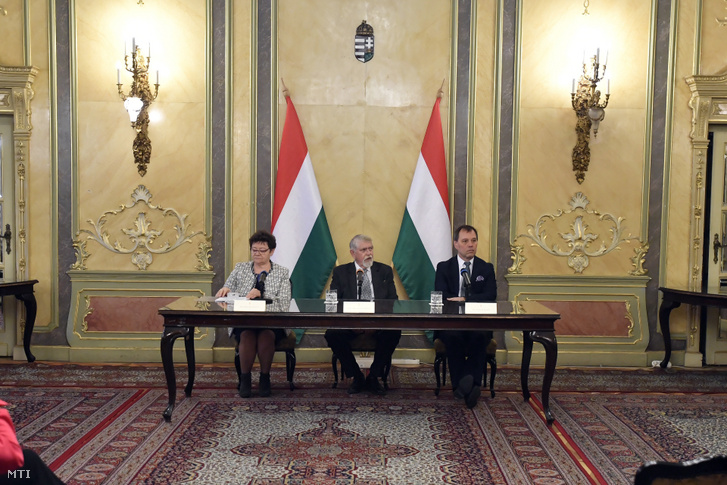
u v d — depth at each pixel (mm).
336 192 5648
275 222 5508
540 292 5645
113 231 5566
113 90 5508
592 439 3641
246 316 3846
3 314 5629
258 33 5570
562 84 5586
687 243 5652
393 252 5656
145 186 5547
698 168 5586
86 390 4586
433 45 5605
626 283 5652
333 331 4570
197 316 3871
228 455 3312
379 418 3988
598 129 5605
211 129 5539
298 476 3047
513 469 3172
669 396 4598
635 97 5598
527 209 5621
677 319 5672
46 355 5574
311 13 5590
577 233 5637
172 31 5504
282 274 4660
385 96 5629
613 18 5574
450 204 5633
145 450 3367
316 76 5609
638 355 5633
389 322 3844
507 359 5613
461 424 3891
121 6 5477
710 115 5562
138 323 5590
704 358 5727
